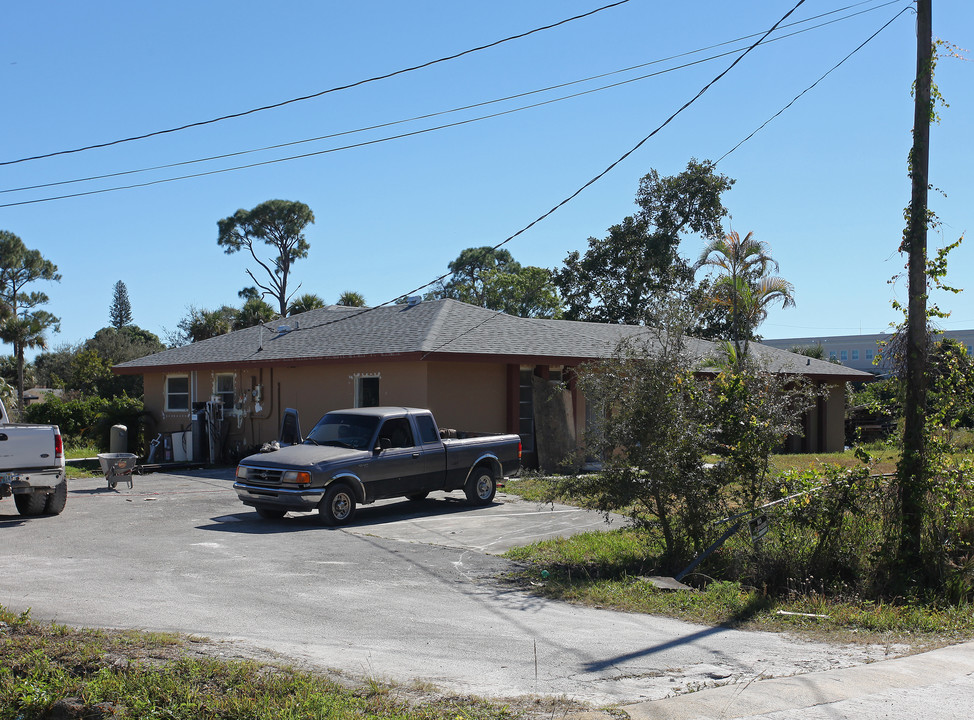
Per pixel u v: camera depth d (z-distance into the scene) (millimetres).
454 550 11211
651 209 42156
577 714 5152
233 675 5730
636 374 10461
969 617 8266
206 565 10094
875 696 5570
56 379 56312
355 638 7066
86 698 5457
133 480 20047
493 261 62625
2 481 13164
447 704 5344
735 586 9156
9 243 73688
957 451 10180
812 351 47094
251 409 24656
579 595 8711
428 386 19516
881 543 10016
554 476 18875
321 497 12961
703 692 5645
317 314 28594
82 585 8969
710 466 10562
